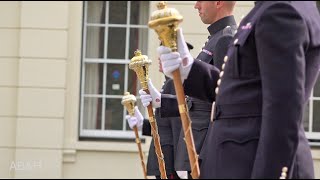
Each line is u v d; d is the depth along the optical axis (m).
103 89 14.91
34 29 14.61
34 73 14.59
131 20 14.87
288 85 4.87
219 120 5.29
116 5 14.87
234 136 5.15
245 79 5.20
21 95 14.56
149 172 9.40
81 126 14.80
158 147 7.33
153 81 14.30
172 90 8.10
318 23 5.34
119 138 14.67
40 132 14.55
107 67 14.91
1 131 14.53
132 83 14.77
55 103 14.59
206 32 13.13
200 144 7.18
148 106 7.37
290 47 4.92
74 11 14.65
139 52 7.46
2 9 14.56
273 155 4.86
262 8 5.18
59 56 14.61
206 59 6.89
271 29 4.96
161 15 5.25
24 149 14.53
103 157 14.60
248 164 5.07
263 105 4.95
